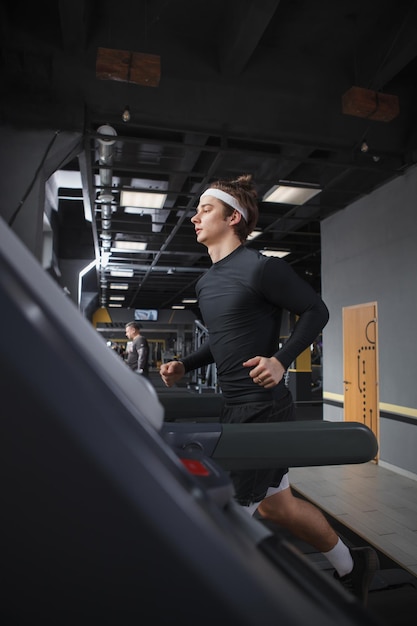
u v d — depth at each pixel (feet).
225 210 4.60
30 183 13.08
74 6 11.25
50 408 0.95
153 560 0.97
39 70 13.34
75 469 0.96
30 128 13.32
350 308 21.48
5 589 0.94
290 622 0.99
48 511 0.95
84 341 1.08
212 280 4.53
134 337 25.91
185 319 76.89
